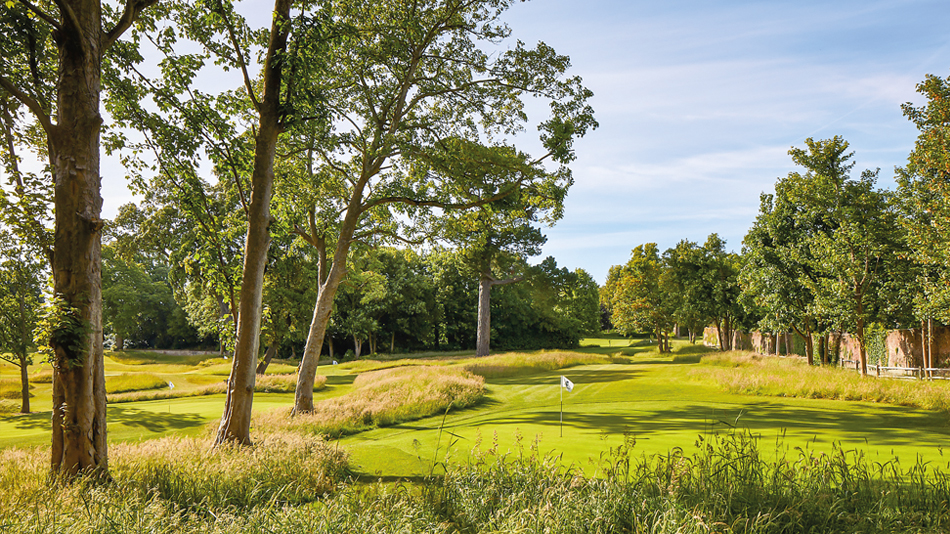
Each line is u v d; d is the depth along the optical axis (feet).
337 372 125.49
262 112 35.53
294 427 42.75
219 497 18.80
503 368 104.94
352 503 15.94
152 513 15.11
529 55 54.95
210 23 36.24
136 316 214.69
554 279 169.17
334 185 59.93
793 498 14.57
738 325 159.74
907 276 73.36
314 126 47.65
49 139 25.07
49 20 23.76
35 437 43.93
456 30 57.21
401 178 59.77
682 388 68.18
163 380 99.55
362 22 54.24
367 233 61.31
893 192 77.61
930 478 18.43
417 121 60.75
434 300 217.36
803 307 89.92
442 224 63.16
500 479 17.61
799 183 82.94
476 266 157.89
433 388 65.51
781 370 76.84
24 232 24.93
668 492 15.12
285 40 35.53
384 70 58.13
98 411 23.97
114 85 30.83
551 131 51.03
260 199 35.40
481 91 58.08
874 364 95.61
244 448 28.25
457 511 15.98
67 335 22.79
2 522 14.79
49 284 25.02
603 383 77.10
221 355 179.22
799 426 36.52
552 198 53.67
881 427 35.83
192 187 35.12
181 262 103.60
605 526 13.67
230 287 37.24
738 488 15.81
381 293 187.11
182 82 34.73
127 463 24.81
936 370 73.77
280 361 163.84
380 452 28.45
